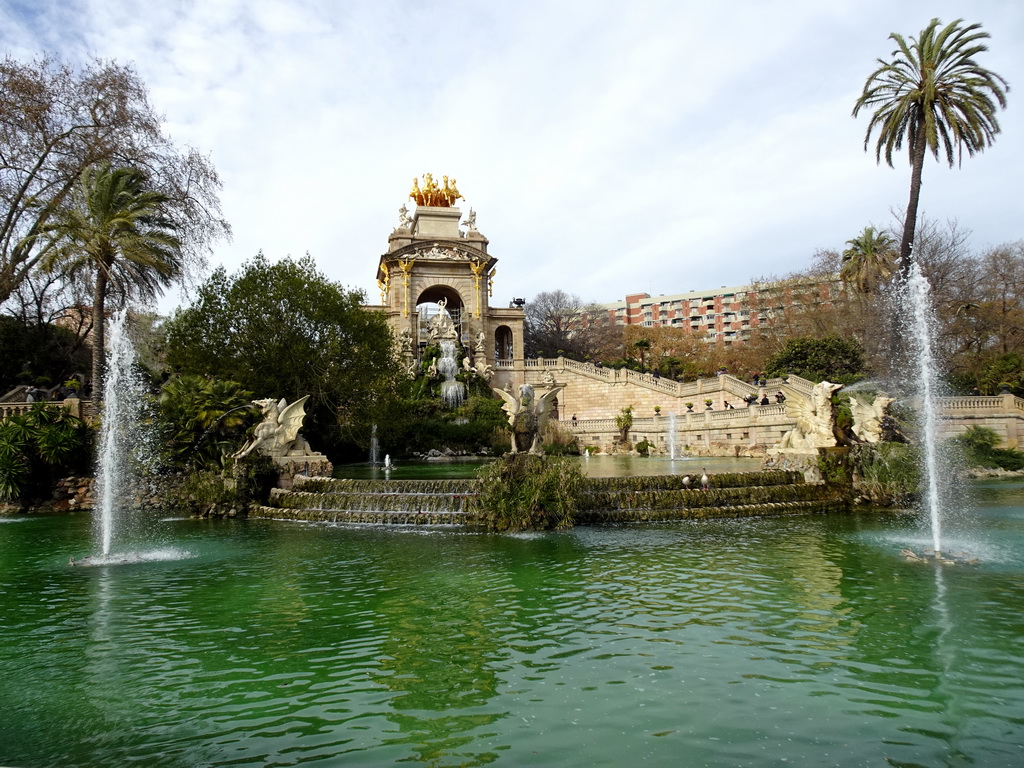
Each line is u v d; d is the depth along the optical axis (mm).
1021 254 55469
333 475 29469
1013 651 9945
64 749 7371
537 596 13078
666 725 7742
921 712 8047
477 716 8031
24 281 39531
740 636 10672
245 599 13227
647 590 13352
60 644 10703
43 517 24891
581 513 21062
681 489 22625
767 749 7195
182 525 22656
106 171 32344
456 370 60594
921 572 14523
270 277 35781
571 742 7367
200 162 37125
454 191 81250
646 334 96875
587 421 56656
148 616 12164
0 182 33812
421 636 10914
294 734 7656
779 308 73562
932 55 34500
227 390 29594
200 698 8648
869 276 51844
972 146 34625
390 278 73500
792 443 27297
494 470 21141
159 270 33719
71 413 29891
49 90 32062
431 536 19422
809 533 19203
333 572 15336
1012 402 34656
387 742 7430
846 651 10008
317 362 35688
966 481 29922
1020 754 7090
